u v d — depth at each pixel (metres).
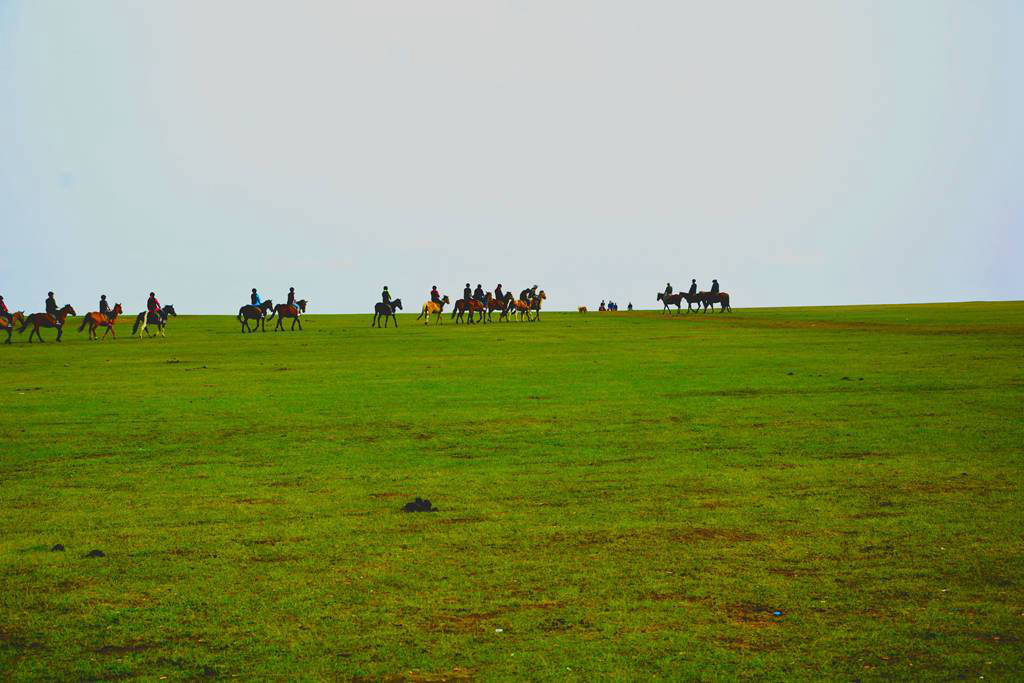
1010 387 27.00
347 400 27.05
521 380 31.83
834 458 17.38
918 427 20.58
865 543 11.56
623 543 11.77
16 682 7.73
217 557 11.36
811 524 12.55
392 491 15.20
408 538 12.17
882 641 8.41
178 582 10.38
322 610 9.43
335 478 16.34
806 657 8.08
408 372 35.19
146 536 12.42
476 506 13.99
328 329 66.88
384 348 48.06
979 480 15.15
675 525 12.64
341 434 21.19
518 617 9.17
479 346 48.69
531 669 7.91
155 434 21.36
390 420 23.16
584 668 7.91
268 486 15.72
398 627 8.94
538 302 80.25
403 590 10.05
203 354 45.34
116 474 16.86
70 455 18.84
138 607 9.56
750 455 17.86
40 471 17.17
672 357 40.22
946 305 104.88
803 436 19.83
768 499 14.12
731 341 49.59
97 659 8.23
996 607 9.21
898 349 41.69
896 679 7.61
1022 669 7.75
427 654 8.27
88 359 42.94
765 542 11.71
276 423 22.86
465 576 10.52
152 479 16.39
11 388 30.75
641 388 28.97
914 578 10.16
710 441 19.52
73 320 86.56
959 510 13.16
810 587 9.92
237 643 8.57
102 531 12.71
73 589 10.16
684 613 9.21
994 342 44.47
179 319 91.69
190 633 8.83
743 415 23.00
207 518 13.43
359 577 10.52
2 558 11.38
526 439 20.19
